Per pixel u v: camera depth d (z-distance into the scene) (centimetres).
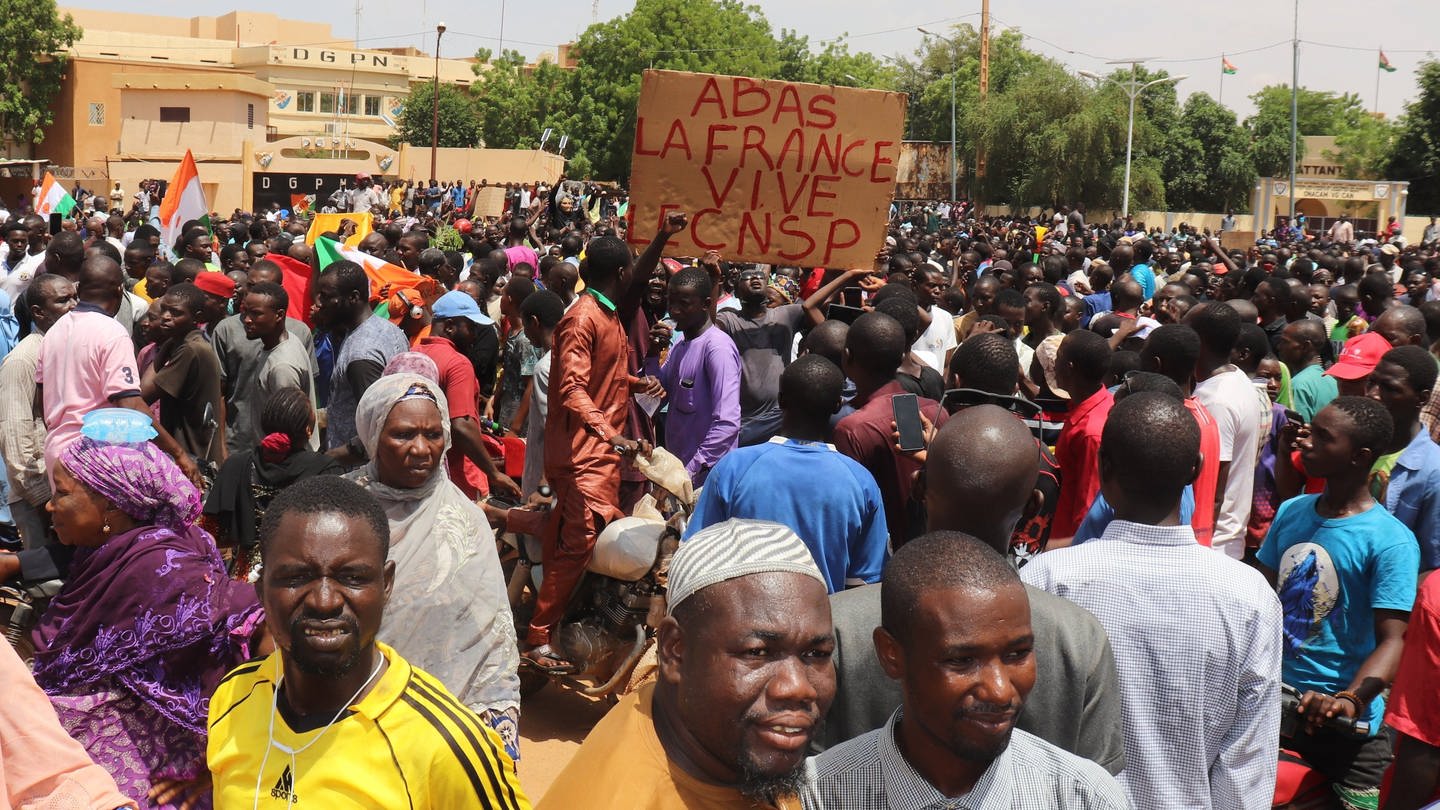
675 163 648
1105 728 275
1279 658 300
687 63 6544
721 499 405
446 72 8269
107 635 316
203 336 638
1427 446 516
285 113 7506
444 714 252
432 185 4538
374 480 351
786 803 203
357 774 245
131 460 322
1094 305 1224
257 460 455
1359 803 397
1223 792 300
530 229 1725
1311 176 7888
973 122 5772
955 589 221
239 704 257
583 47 6631
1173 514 312
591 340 548
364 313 660
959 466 304
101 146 5631
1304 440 434
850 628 283
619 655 548
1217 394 548
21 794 241
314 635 242
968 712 220
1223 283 1235
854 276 718
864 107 652
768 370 707
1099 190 5556
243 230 1462
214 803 255
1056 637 275
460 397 595
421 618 340
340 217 1576
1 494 602
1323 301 1176
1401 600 408
